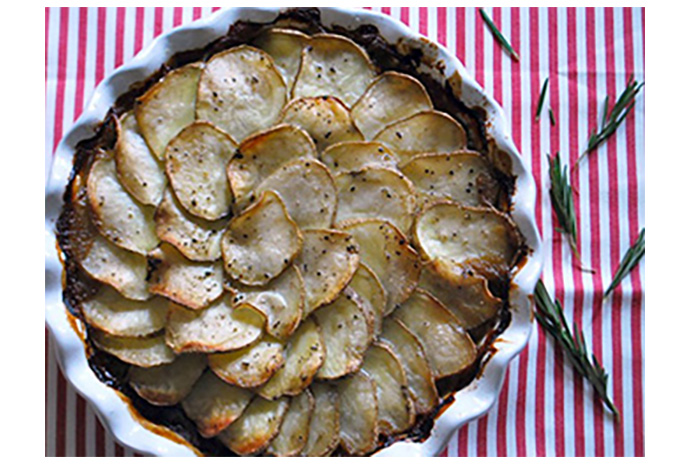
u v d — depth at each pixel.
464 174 0.69
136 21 0.75
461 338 0.67
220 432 0.66
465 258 0.68
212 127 0.67
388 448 0.66
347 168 0.67
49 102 0.74
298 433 0.65
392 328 0.67
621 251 0.77
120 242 0.66
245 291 0.66
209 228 0.66
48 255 0.66
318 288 0.65
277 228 0.66
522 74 0.77
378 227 0.66
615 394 0.76
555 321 0.75
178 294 0.65
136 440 0.66
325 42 0.69
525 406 0.75
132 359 0.66
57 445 0.72
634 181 0.77
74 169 0.68
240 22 0.69
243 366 0.65
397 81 0.69
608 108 0.77
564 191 0.75
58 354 0.66
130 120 0.67
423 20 0.76
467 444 0.74
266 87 0.68
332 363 0.66
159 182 0.67
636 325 0.76
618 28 0.77
